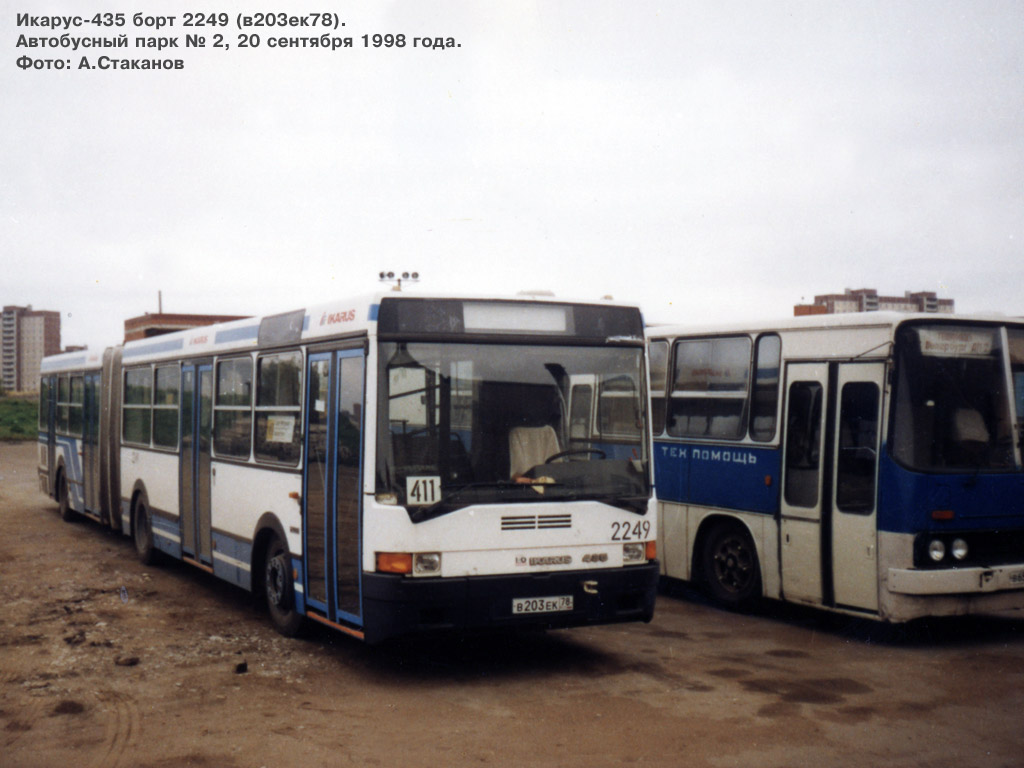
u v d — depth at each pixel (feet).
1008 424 29.53
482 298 25.16
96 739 20.56
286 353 29.68
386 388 23.97
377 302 24.25
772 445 32.35
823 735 20.71
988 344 29.66
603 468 25.67
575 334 25.90
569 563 24.77
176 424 39.47
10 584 38.47
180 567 43.01
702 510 35.32
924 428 28.27
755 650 28.63
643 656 27.81
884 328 28.73
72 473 57.06
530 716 22.08
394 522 23.40
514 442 24.76
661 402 37.52
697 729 21.11
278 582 29.71
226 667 26.32
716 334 35.12
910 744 20.15
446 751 19.75
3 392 253.65
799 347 31.60
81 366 55.26
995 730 21.07
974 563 28.50
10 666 26.32
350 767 18.88
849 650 28.66
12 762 19.21
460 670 26.23
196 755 19.57
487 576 23.85
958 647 29.12
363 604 24.04
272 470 30.12
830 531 29.96
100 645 28.55
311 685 24.68
